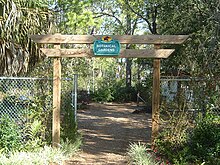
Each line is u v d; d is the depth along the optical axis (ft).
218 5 25.25
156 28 50.85
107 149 27.53
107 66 108.37
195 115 26.55
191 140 23.93
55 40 24.40
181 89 28.22
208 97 26.76
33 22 26.89
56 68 24.80
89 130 37.93
